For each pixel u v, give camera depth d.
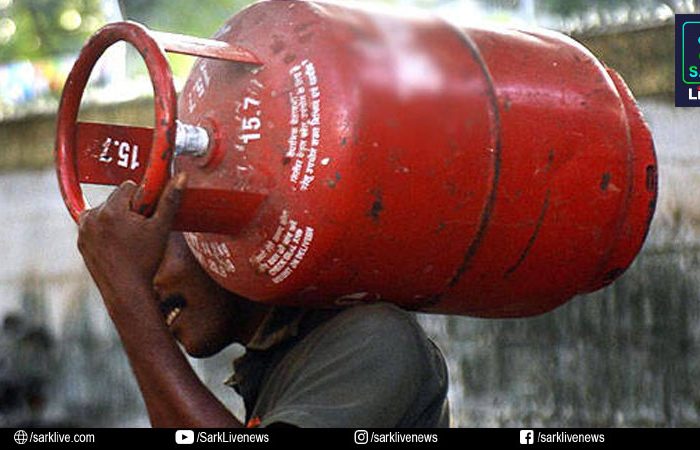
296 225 7.30
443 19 7.87
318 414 7.30
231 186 7.53
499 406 16.45
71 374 20.00
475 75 7.64
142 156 8.05
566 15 21.95
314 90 7.25
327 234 7.22
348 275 7.46
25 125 20.28
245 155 7.47
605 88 8.17
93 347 19.89
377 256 7.41
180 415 7.41
